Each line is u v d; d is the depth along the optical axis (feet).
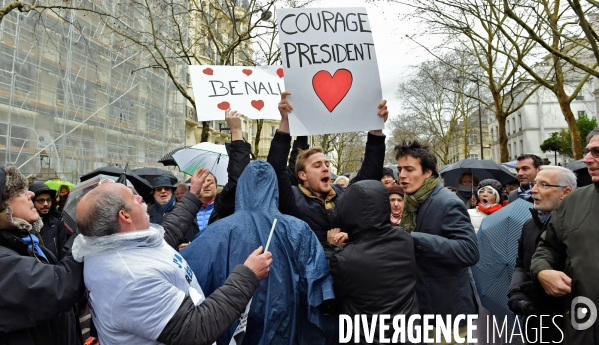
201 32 48.44
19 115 38.45
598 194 7.89
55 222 17.60
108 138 52.75
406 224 10.56
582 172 18.15
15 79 37.83
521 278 10.62
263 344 7.59
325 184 10.96
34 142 39.75
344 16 10.71
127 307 6.16
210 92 13.14
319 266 8.20
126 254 6.51
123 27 51.49
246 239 7.93
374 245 8.28
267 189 8.55
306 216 10.66
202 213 17.58
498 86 61.41
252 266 7.14
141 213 6.95
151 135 65.51
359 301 8.13
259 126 49.16
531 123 158.71
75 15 44.96
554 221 8.52
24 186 7.54
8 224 7.17
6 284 6.40
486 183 16.85
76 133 46.16
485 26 41.55
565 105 41.16
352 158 196.85
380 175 11.49
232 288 6.82
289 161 13.57
